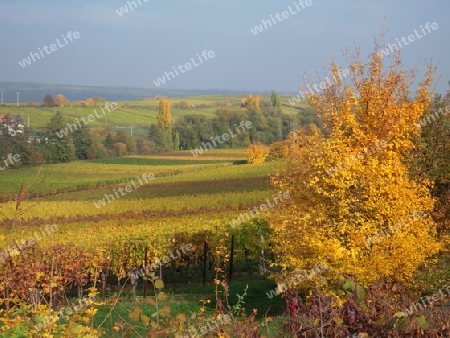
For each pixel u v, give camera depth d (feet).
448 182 67.36
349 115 57.62
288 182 56.80
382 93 60.90
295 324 20.94
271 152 264.31
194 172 251.80
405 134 61.41
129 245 83.61
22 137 250.16
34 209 150.92
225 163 293.23
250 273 91.35
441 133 69.21
